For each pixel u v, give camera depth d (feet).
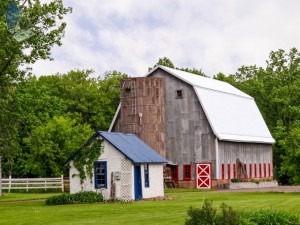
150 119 189.26
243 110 222.28
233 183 185.88
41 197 151.53
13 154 138.41
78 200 120.57
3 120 131.95
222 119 198.39
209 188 187.32
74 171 129.29
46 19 124.16
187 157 193.98
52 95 275.39
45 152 195.00
